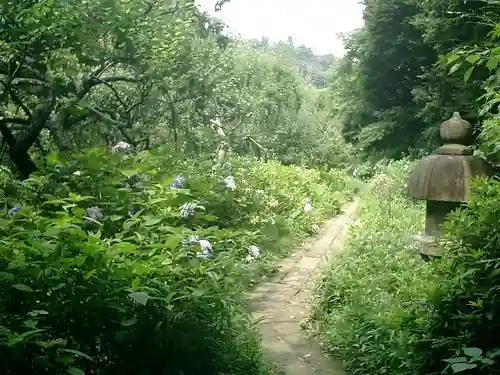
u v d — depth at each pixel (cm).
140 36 600
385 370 388
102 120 645
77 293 269
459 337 319
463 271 336
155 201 409
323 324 522
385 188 1190
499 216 342
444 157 473
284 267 757
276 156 1745
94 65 613
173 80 754
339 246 881
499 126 442
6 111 650
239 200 830
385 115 1797
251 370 375
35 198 419
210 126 916
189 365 301
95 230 373
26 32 513
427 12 1216
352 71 1998
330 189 1444
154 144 786
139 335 281
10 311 257
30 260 273
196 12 763
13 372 244
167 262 315
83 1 540
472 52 414
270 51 2358
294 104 2142
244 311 473
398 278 523
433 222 495
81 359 267
